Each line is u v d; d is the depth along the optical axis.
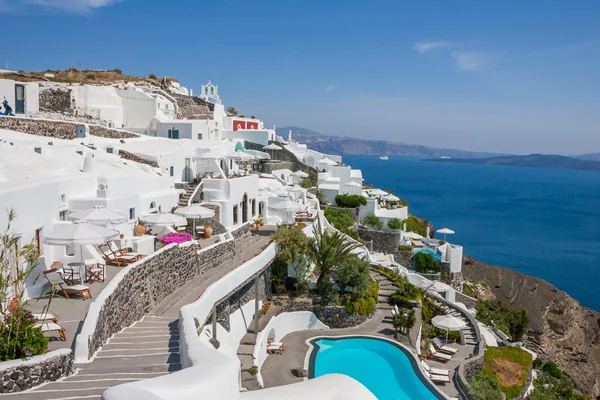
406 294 35.31
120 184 26.67
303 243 31.34
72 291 16.98
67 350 10.98
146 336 14.77
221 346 14.48
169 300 19.53
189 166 41.56
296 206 37.78
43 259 17.89
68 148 30.97
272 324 28.11
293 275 33.19
